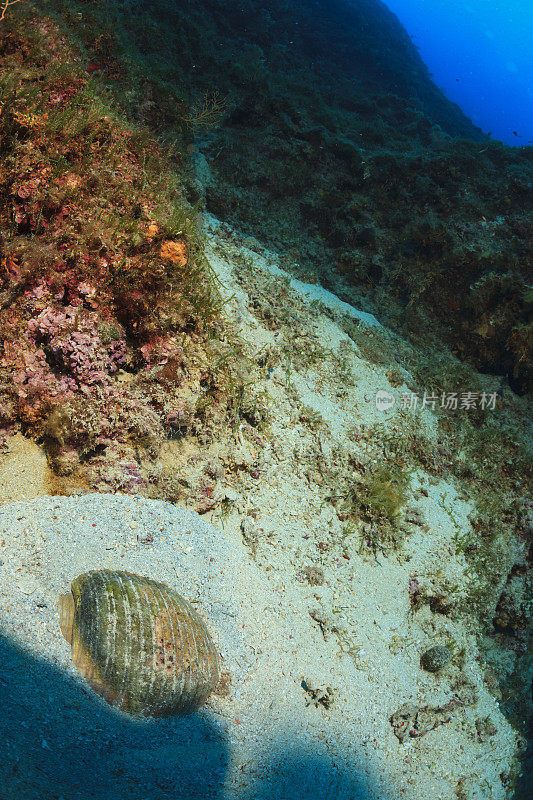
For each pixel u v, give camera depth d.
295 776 0.66
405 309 1.41
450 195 1.49
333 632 0.78
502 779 0.88
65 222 0.71
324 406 1.00
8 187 0.68
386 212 1.47
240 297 1.01
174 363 0.75
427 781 0.78
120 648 0.55
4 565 0.56
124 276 0.72
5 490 0.61
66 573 0.59
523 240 1.45
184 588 0.66
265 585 0.75
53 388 0.65
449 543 1.02
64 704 0.53
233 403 0.83
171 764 0.58
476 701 0.91
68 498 0.64
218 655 0.64
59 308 0.67
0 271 0.65
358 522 0.91
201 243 0.95
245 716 0.63
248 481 0.82
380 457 1.02
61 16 1.03
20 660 0.52
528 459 1.26
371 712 0.76
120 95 1.03
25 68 0.83
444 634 0.93
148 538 0.66
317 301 1.22
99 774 0.55
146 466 0.70
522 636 1.03
